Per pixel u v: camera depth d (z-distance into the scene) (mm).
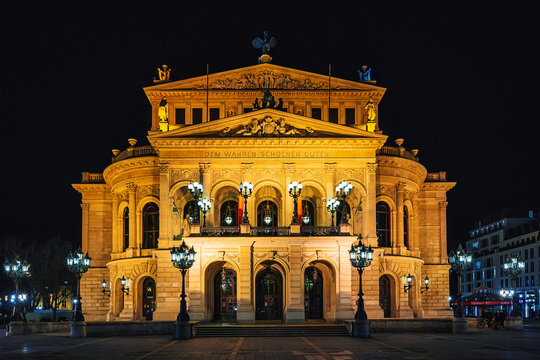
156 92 74312
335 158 66875
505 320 67250
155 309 70688
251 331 54438
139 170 73562
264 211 70062
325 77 74500
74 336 52938
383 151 73438
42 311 108812
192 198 70000
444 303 79562
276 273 67812
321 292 68062
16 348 43094
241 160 66875
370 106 69062
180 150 67188
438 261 80500
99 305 80562
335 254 60969
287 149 66875
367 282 65062
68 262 55188
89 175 83500
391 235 72562
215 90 74062
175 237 67688
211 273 65500
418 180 77875
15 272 64250
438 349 40812
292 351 40188
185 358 36500
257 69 74562
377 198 72125
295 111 74375
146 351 40656
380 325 56406
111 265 75625
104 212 82562
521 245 129875
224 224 70375
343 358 35906
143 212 73625
